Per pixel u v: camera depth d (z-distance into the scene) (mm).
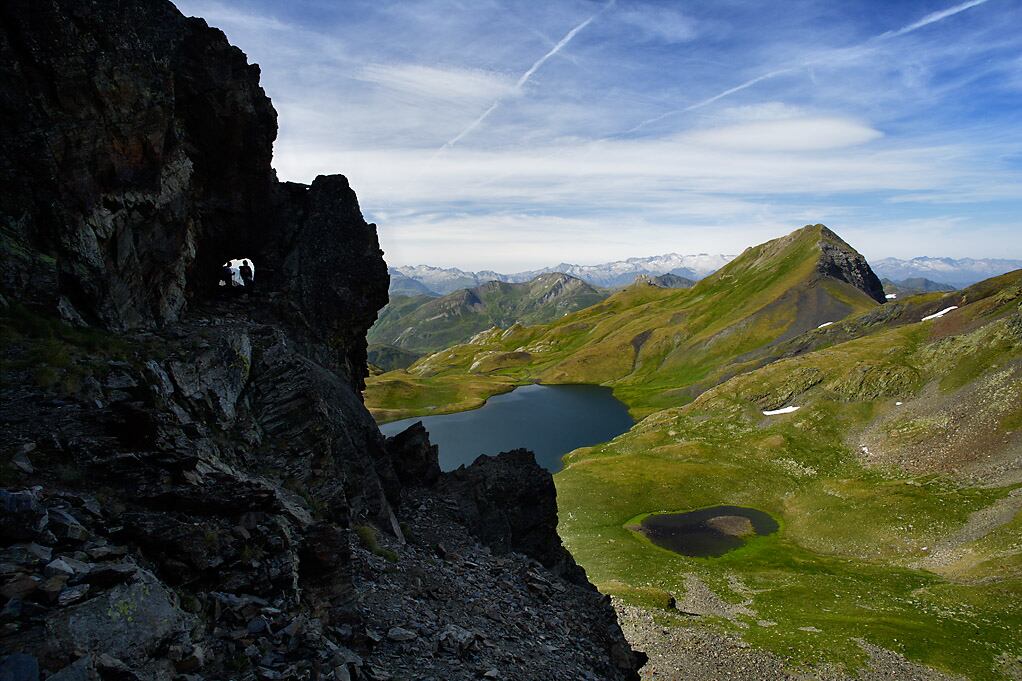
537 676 23656
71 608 11953
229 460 24750
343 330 45375
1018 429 115312
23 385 18844
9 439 16172
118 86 27750
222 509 18719
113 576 13148
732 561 93625
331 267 44531
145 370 24078
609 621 36312
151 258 32062
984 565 79000
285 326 41750
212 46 37219
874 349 176500
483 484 45469
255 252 43875
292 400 30516
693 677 55875
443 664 21125
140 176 29953
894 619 66625
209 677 13727
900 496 109625
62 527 13672
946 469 116188
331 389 38375
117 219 28703
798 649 59938
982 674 54625
